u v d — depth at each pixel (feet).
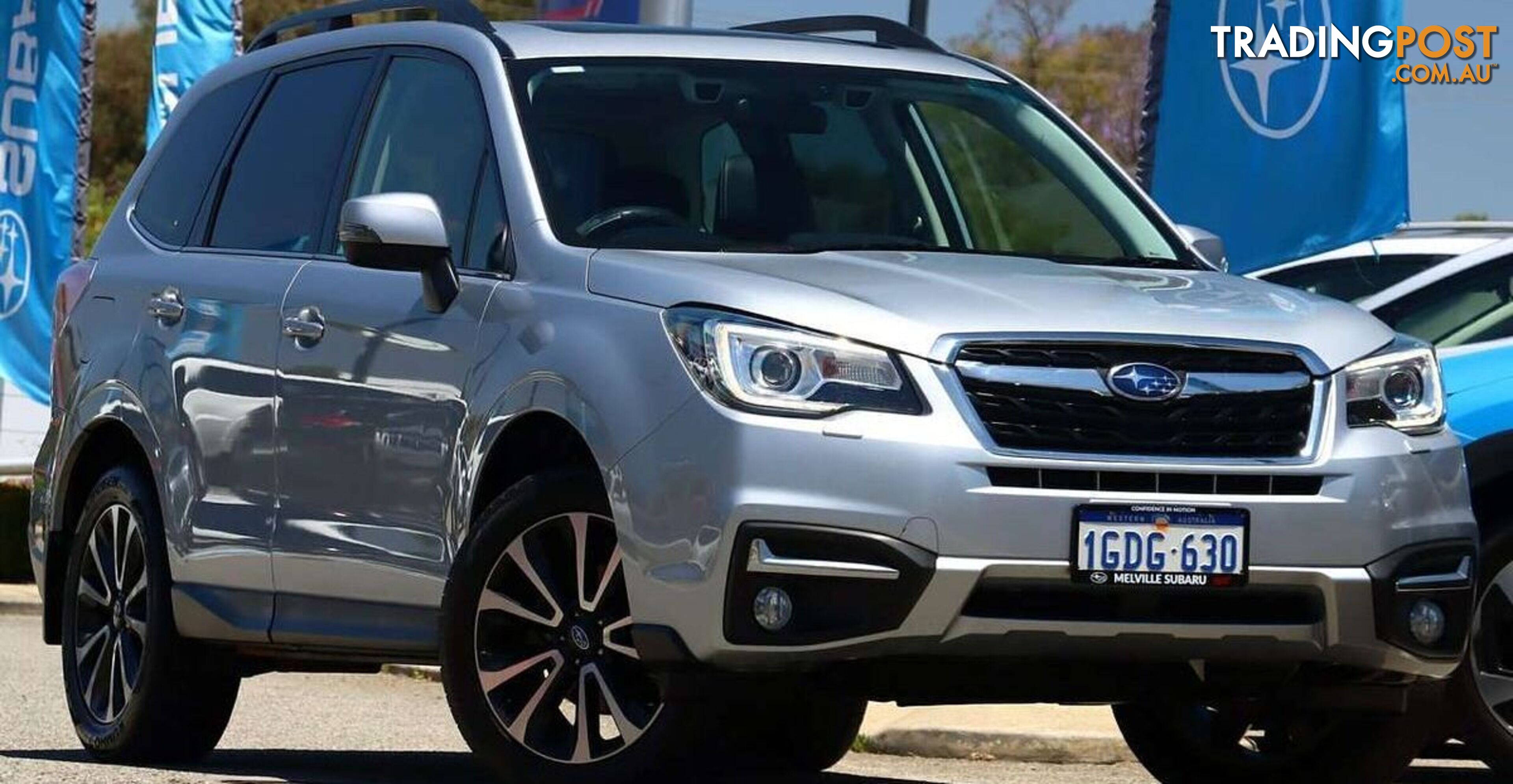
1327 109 67.15
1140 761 44.68
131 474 46.14
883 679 33.65
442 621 36.86
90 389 47.01
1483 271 51.98
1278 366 34.55
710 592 32.78
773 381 32.89
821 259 36.76
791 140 40.70
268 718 60.03
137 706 45.34
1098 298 34.88
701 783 35.55
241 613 42.60
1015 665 33.81
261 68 46.85
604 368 34.42
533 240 37.47
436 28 42.45
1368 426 34.96
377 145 42.29
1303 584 33.71
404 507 38.73
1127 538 32.81
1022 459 32.68
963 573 32.30
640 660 34.19
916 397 32.83
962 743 56.18
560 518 35.65
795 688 33.83
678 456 33.17
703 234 38.42
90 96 113.09
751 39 43.27
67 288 48.93
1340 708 36.19
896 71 43.47
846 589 32.45
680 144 39.63
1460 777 51.34
